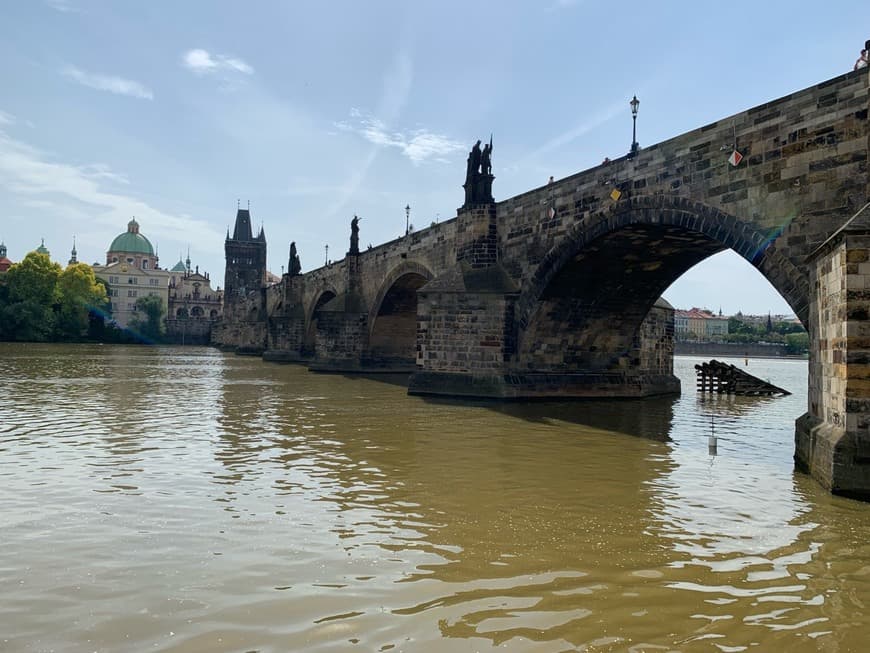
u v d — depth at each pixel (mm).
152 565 11305
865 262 17266
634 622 9438
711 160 28594
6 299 161500
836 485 17344
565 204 38812
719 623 9469
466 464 20859
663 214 31250
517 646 8609
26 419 28844
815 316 20938
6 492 16094
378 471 19422
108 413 31609
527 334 43250
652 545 13023
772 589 10805
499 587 10656
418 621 9289
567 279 40656
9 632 8742
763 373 105125
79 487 16688
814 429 19844
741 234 26984
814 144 24141
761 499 17000
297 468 19516
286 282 109312
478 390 43094
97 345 162250
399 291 68188
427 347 45562
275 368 80875
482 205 46625
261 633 8805
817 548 12984
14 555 11703
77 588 10250
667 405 43344
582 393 44312
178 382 53406
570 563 11898
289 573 11055
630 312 45125
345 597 10078
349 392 47062
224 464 19828
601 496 17047
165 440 24047
